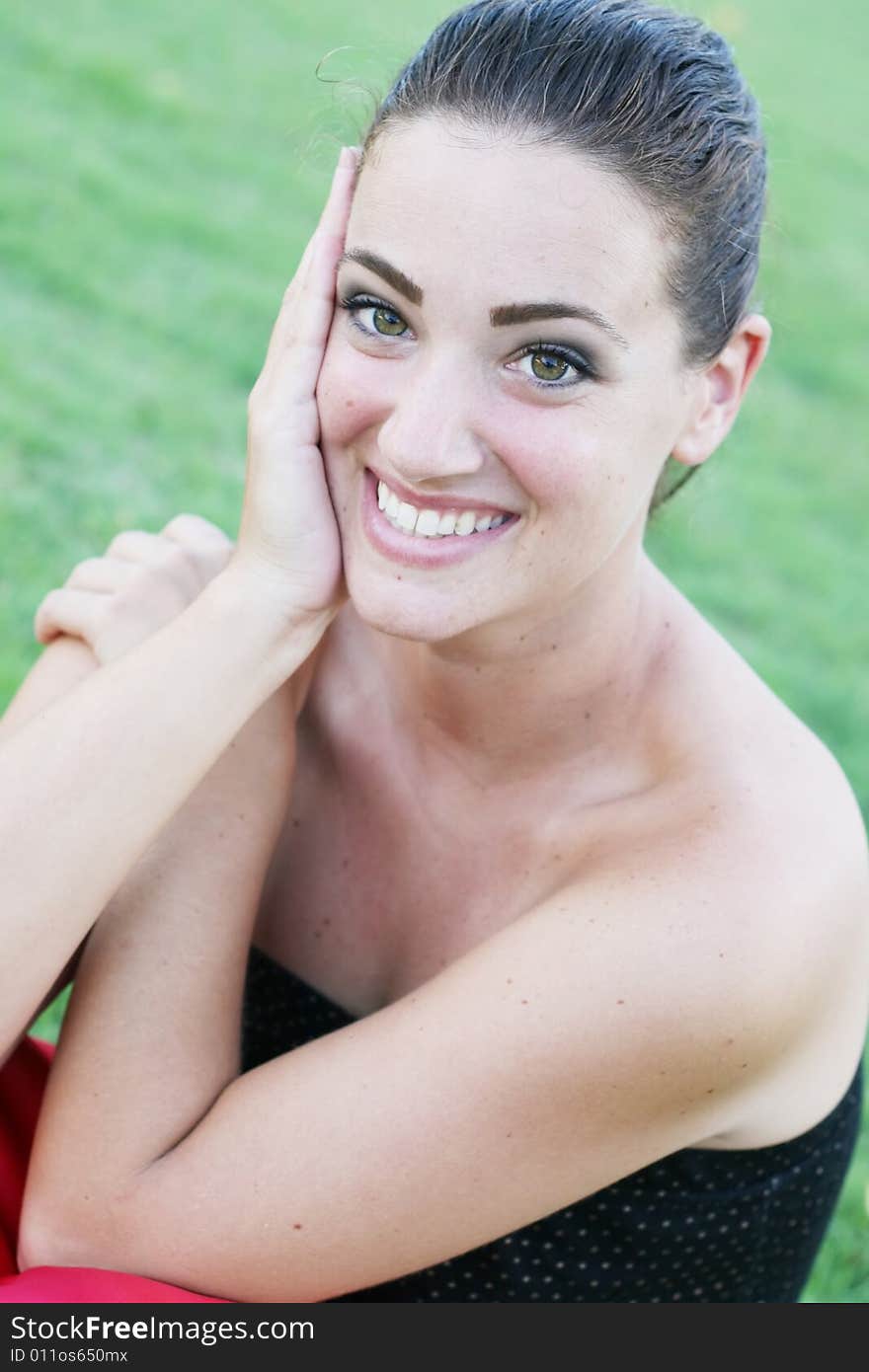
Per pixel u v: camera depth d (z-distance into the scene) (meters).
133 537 2.06
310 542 1.77
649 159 1.55
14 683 3.49
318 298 1.77
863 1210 2.91
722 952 1.65
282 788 1.90
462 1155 1.66
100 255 5.87
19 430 4.52
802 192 9.87
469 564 1.67
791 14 14.41
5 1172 1.87
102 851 1.70
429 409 1.57
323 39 9.07
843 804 1.85
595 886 1.72
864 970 1.84
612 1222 1.84
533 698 1.86
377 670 2.03
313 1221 1.66
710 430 1.83
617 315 1.56
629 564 1.81
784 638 5.17
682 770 1.83
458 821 1.96
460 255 1.53
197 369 5.34
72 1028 1.78
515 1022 1.64
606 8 1.57
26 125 6.75
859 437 7.05
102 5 8.53
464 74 1.55
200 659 1.76
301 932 2.05
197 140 7.27
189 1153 1.71
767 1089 1.77
